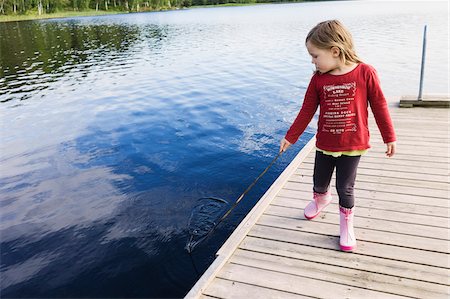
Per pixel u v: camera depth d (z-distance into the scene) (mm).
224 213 4117
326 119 2320
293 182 3529
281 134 6676
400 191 3205
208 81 11781
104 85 12148
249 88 10430
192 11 75562
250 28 30562
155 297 2932
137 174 5277
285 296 2152
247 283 2279
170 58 17484
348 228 2506
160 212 4207
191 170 5316
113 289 3049
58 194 4809
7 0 58969
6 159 6113
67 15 64812
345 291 2150
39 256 3547
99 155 6086
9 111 9312
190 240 3643
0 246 3736
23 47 24062
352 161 2354
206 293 2223
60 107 9469
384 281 2201
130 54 19531
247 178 5000
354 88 2207
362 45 17453
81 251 3574
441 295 2064
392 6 52125
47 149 6492
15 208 4508
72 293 3033
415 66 12352
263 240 2688
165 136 6852
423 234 2602
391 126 2264
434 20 27188
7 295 3045
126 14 68312
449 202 2980
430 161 3738
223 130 7031
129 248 3576
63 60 18406
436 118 5004
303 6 73250
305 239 2660
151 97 10016
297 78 11453
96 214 4250
